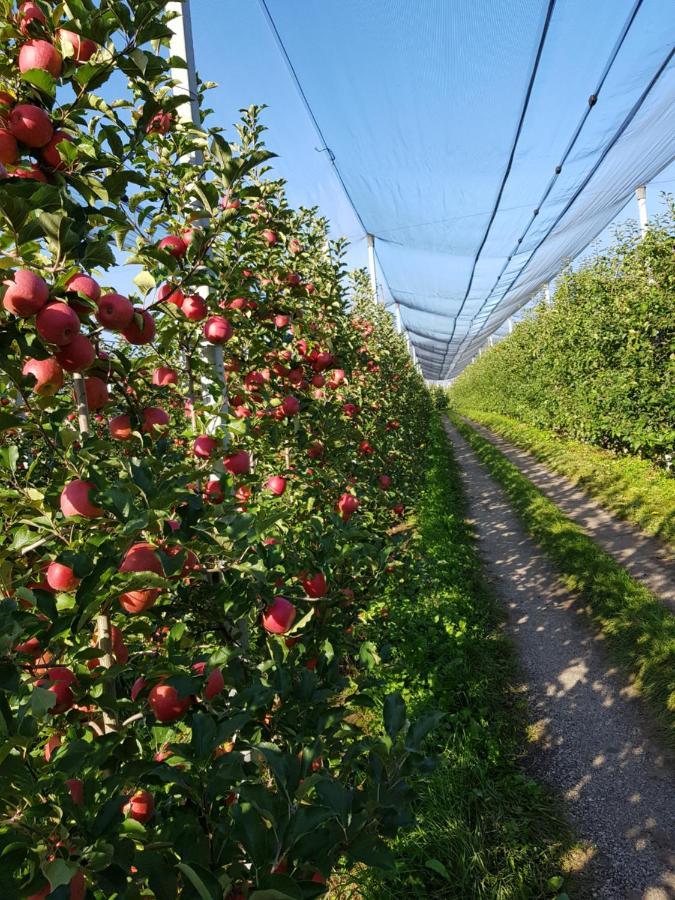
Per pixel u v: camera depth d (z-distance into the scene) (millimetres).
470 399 38219
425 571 5410
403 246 9320
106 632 1439
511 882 2521
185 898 983
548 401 14680
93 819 1104
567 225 9195
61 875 835
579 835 2812
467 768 3111
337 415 3938
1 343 1198
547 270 13078
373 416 5965
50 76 1240
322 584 1939
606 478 9414
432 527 7090
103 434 1996
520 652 4570
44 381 1368
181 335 2096
